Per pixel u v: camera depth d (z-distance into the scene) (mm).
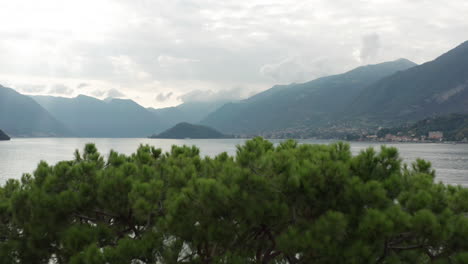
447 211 3496
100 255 4035
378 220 3297
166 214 4539
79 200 4730
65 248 4664
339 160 4316
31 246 4785
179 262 4891
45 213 4566
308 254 3768
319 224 3607
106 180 4711
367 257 3389
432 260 3713
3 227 5062
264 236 5199
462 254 3238
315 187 3811
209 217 4145
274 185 3992
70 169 5016
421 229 3326
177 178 5145
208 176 5199
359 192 3615
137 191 4484
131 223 5121
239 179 3982
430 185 4145
